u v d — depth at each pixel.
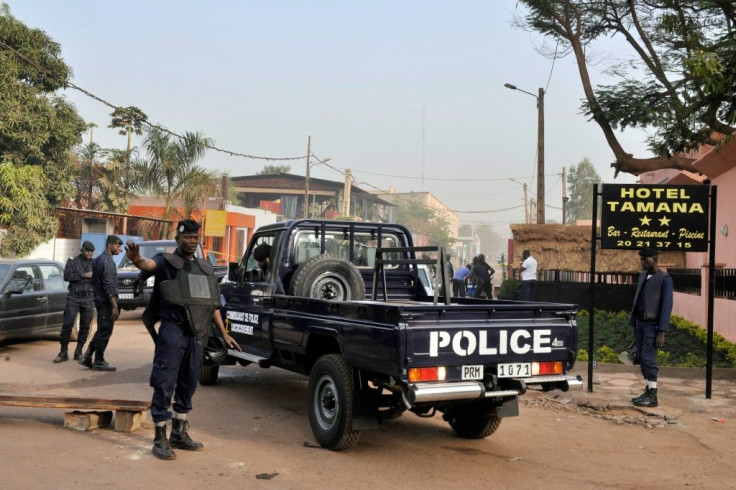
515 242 23.09
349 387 5.95
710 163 15.73
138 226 30.64
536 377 5.98
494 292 30.72
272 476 5.30
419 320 5.50
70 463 5.42
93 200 32.41
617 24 16.25
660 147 14.74
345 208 53.06
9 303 10.98
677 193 9.18
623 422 7.59
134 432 6.49
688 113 12.27
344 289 7.62
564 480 5.45
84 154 31.61
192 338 5.80
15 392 8.01
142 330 14.71
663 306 8.09
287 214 64.94
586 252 22.47
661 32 15.41
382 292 8.66
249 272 8.48
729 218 15.65
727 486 5.39
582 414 7.96
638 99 14.76
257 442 6.32
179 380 5.91
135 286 5.78
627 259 21.91
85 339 10.62
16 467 5.25
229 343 6.07
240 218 40.41
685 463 6.04
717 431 7.23
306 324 6.72
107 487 4.89
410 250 7.06
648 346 8.20
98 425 6.61
